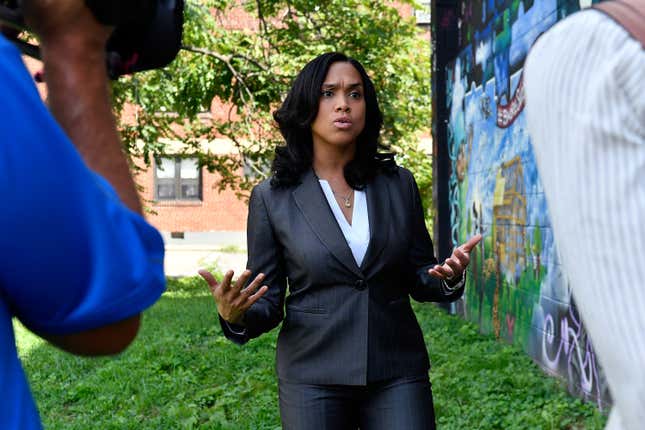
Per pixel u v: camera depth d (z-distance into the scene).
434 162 11.34
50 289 1.05
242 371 7.73
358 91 2.97
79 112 1.16
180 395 6.80
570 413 5.66
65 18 1.16
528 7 7.23
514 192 7.86
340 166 3.00
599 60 1.06
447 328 9.55
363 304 2.80
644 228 1.00
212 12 18.16
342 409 2.81
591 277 1.03
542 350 7.02
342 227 2.89
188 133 15.96
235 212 27.94
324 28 15.75
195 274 21.80
